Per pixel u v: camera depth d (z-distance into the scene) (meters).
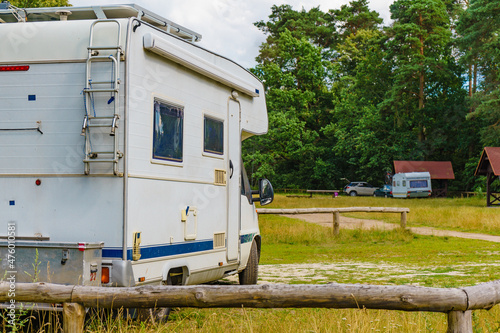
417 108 71.81
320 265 13.43
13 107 6.39
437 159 73.19
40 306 5.32
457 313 4.84
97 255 5.82
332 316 6.17
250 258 9.46
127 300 5.03
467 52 63.25
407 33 68.88
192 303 4.98
